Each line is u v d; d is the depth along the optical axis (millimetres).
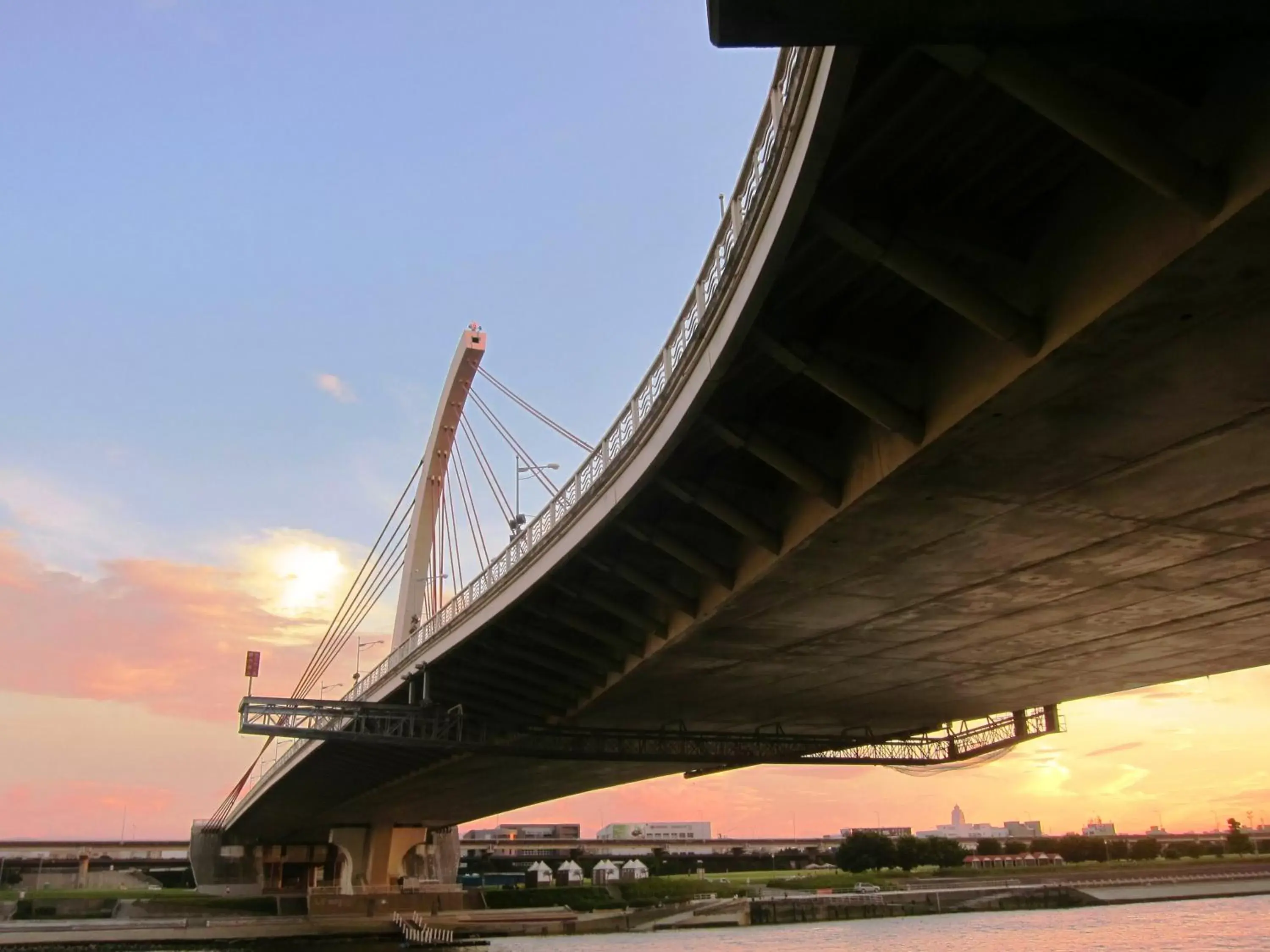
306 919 86312
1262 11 6484
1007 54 10953
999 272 15422
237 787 106062
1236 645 32688
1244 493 19656
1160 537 22094
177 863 186375
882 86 12125
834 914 98125
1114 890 120125
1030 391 15555
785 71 13617
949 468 18328
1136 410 16188
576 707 40656
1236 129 11414
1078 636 30875
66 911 100125
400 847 95875
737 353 17406
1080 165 13812
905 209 14461
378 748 51156
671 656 31906
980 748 48781
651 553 28203
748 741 46094
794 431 20844
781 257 14516
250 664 37438
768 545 23312
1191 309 13398
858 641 30812
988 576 24688
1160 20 6578
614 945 68625
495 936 83438
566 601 32188
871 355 17828
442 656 38000
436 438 67062
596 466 25797
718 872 180250
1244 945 57719
